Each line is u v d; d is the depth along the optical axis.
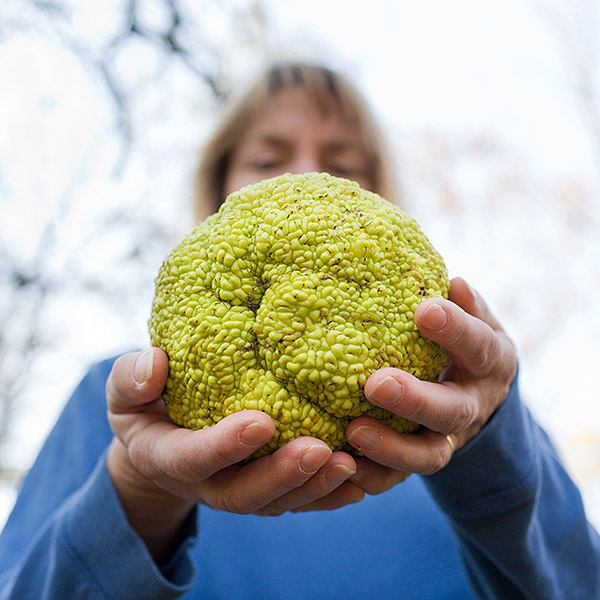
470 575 0.32
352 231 0.25
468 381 0.26
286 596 0.35
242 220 0.26
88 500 0.29
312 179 0.27
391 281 0.25
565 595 0.30
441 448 0.24
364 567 0.37
